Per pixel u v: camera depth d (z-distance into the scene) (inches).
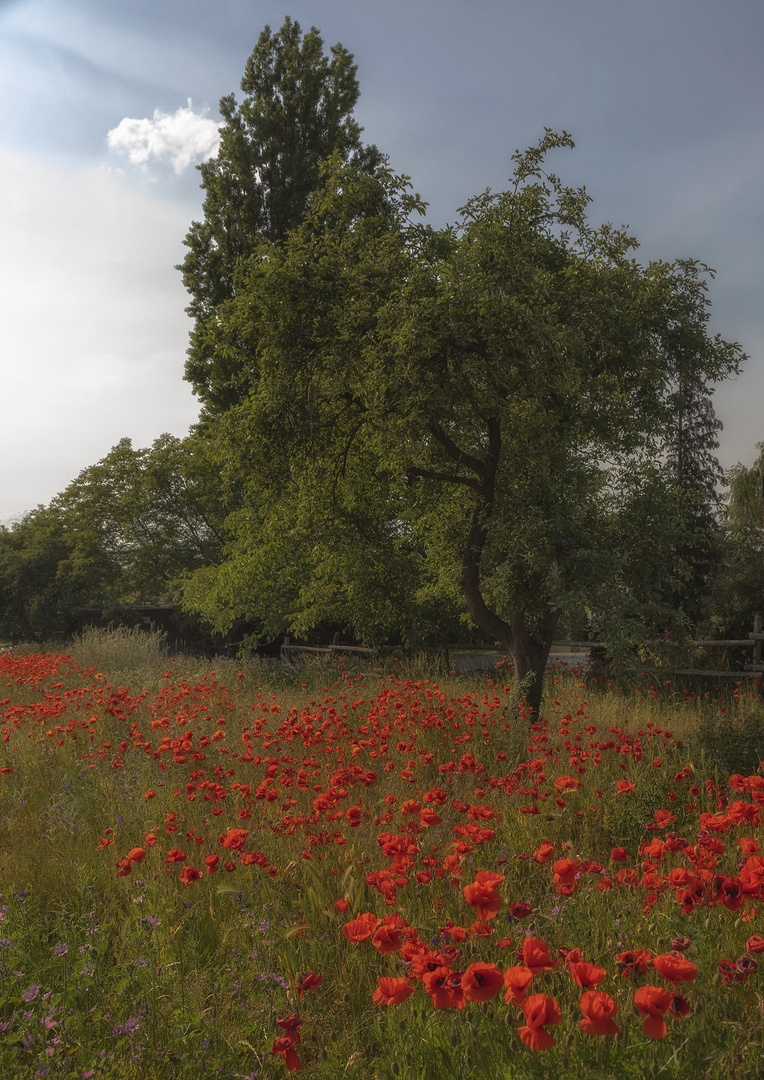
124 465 1059.3
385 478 467.8
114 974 109.6
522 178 366.6
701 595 751.7
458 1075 79.4
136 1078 91.0
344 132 991.6
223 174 946.7
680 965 73.6
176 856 141.7
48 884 160.7
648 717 358.0
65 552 1228.5
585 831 176.1
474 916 125.3
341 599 610.2
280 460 424.5
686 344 378.6
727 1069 77.0
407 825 151.7
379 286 355.3
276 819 182.9
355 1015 107.4
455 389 352.5
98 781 230.8
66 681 466.9
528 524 330.3
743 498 856.9
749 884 98.4
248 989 112.3
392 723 277.6
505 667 569.6
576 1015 93.4
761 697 458.9
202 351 909.8
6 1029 98.0
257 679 554.6
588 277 360.2
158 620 1166.3
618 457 393.1
